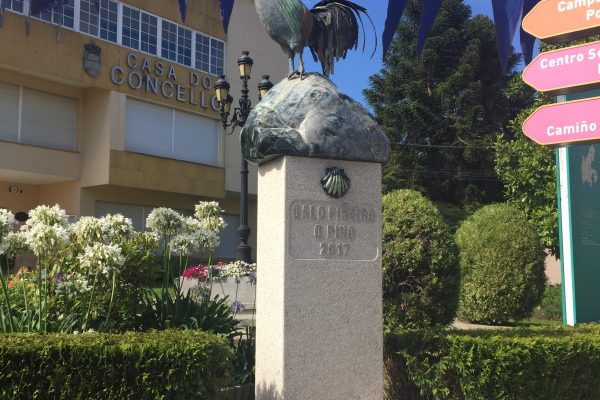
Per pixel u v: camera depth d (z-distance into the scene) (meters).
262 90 14.49
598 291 9.16
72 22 19.88
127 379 3.75
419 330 5.31
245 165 15.42
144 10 21.94
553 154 12.56
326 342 4.35
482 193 26.44
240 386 4.95
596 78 5.79
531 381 4.64
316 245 4.40
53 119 20.34
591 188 9.29
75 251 5.39
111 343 3.86
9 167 18.92
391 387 5.31
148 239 6.04
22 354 3.59
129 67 21.19
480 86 25.81
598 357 5.03
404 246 6.41
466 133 25.91
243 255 15.23
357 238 4.56
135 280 5.66
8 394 3.54
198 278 8.37
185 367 3.85
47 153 19.95
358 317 4.48
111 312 5.46
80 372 3.67
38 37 18.94
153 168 21.55
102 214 21.38
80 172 20.86
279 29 4.78
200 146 23.64
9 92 19.25
